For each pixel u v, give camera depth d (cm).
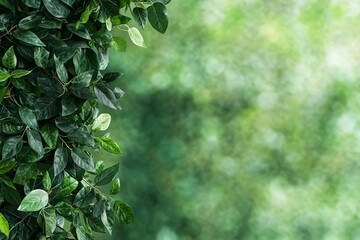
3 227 230
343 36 887
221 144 898
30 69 238
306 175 895
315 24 886
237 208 900
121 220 255
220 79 889
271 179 898
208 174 901
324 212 894
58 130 242
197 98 893
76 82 236
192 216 902
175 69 891
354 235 892
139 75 894
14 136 235
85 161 245
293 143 894
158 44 892
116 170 255
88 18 247
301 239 897
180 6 891
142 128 900
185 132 898
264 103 891
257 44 888
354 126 888
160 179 902
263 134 895
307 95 891
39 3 236
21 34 234
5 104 236
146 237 904
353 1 884
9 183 236
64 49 239
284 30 886
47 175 240
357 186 892
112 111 898
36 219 245
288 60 888
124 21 256
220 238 903
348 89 887
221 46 888
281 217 897
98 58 251
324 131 893
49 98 237
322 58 887
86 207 252
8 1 234
